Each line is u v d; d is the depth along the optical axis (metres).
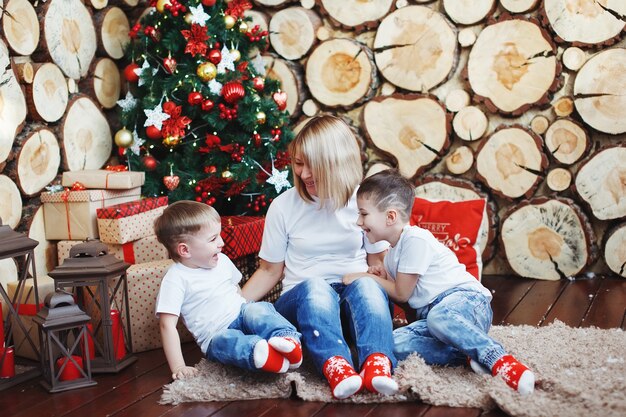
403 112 3.55
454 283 2.20
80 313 2.18
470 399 1.90
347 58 3.60
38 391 2.19
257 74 3.54
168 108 3.22
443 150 3.51
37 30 2.96
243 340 2.09
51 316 2.14
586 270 3.38
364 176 3.66
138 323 2.52
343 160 2.26
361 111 3.66
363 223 2.21
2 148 2.69
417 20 3.49
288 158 3.39
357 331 2.07
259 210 3.42
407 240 2.20
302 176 2.26
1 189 2.70
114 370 2.30
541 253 3.38
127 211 2.70
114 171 2.99
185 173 3.31
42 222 2.88
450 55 3.46
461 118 3.46
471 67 3.41
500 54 3.36
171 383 2.15
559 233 3.33
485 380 1.95
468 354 2.02
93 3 3.38
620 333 2.43
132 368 2.37
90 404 2.06
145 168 3.32
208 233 2.24
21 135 2.83
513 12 3.33
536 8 3.32
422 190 3.55
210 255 2.25
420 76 3.52
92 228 2.78
